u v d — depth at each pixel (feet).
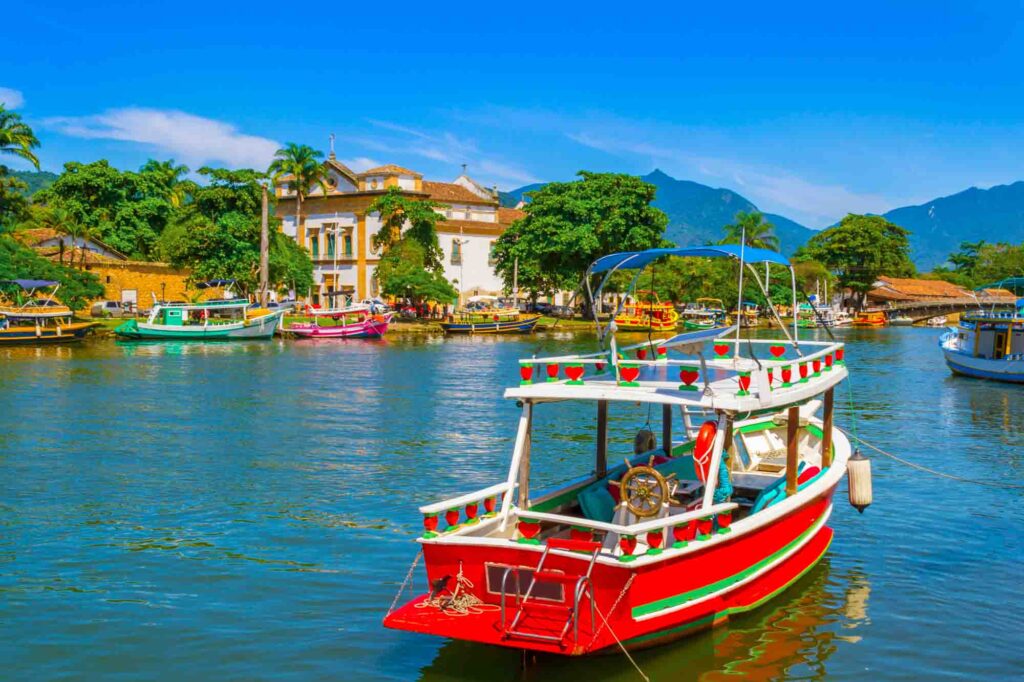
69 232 253.85
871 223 444.96
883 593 44.98
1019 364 143.95
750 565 39.73
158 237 300.40
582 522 35.19
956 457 80.48
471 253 336.90
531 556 34.42
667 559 34.76
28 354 181.98
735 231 344.08
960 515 59.36
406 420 98.53
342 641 38.83
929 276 517.96
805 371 43.29
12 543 51.75
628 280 305.94
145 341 217.77
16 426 92.94
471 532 38.06
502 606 33.58
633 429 93.50
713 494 38.78
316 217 337.31
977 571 48.37
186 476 69.36
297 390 125.80
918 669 36.78
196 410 105.50
